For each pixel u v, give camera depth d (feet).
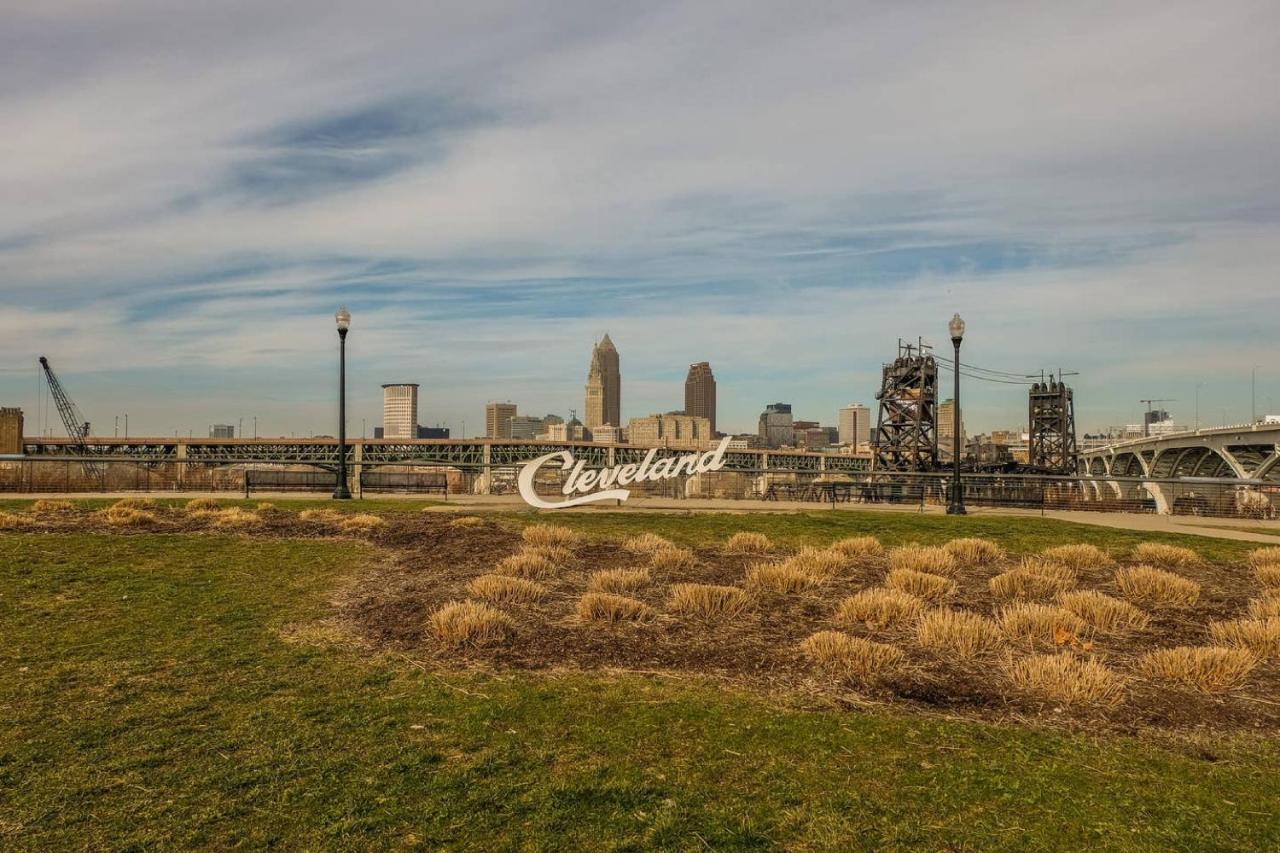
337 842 15.43
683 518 70.85
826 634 28.81
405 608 34.60
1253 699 24.52
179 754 19.36
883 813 16.93
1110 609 33.68
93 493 92.53
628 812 16.76
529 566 42.42
